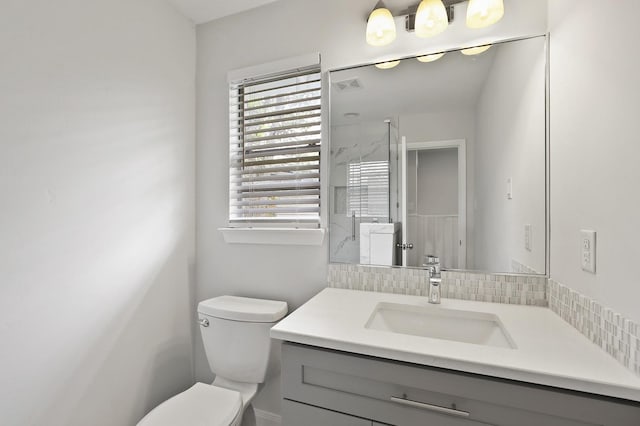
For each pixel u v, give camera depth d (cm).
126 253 143
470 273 131
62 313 118
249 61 171
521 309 118
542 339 91
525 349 84
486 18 121
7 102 103
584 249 92
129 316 145
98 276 131
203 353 182
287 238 159
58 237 117
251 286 171
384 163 145
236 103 177
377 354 87
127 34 144
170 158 167
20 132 106
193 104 182
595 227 86
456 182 134
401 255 142
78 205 124
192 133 181
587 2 91
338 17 152
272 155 169
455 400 82
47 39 113
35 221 110
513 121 125
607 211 80
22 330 107
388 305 128
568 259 103
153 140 157
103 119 133
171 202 167
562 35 108
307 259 158
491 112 129
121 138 141
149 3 154
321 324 104
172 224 168
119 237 140
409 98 141
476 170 132
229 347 147
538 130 121
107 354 135
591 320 89
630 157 71
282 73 164
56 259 116
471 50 132
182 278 174
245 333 143
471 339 114
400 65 142
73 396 122
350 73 150
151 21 156
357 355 92
